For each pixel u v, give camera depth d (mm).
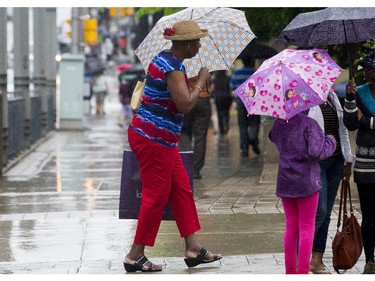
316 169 13945
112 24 166250
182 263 15891
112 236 18594
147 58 16469
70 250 17266
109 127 60688
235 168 31859
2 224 20203
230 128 55438
